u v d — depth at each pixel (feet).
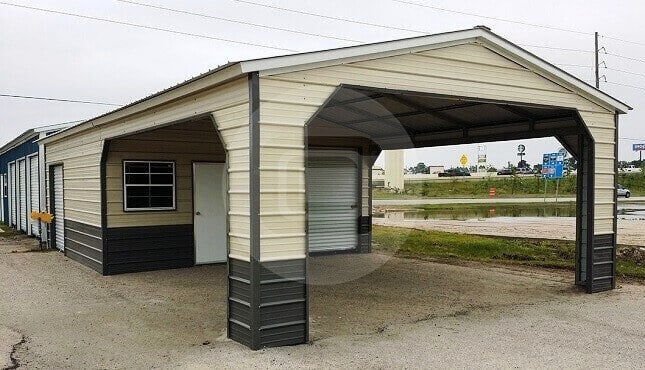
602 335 18.58
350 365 15.40
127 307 22.56
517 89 22.68
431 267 32.83
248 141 16.56
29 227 52.95
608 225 26.25
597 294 25.21
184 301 23.65
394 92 19.19
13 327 19.52
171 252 32.40
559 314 21.44
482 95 21.57
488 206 88.28
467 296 24.72
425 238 44.93
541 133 28.50
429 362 15.78
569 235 48.14
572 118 26.50
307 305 17.29
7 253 39.99
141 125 25.26
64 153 38.19
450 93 20.67
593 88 24.99
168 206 32.42
